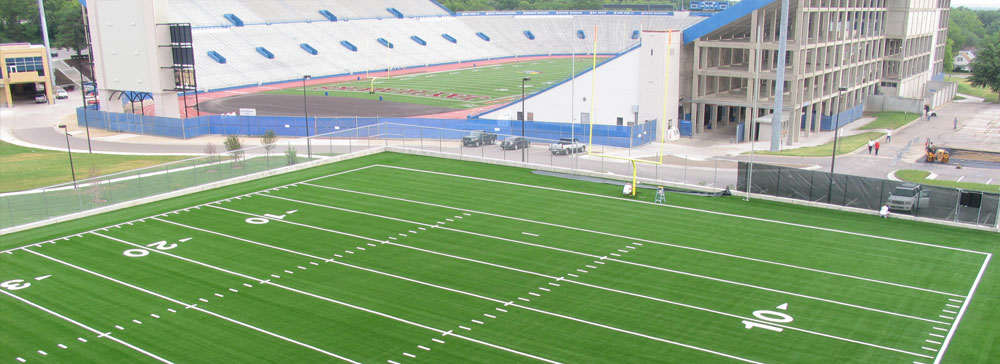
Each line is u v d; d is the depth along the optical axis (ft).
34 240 125.18
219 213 141.18
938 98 321.93
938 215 134.41
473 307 97.25
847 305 97.50
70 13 431.02
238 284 105.60
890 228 130.82
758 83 216.74
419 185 162.71
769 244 122.11
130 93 266.57
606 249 119.85
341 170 177.47
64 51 454.81
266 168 174.19
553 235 127.13
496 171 176.55
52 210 137.90
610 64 230.48
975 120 279.69
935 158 199.11
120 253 118.83
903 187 137.39
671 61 226.99
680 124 240.94
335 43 441.68
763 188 150.92
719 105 257.14
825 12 239.09
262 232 129.39
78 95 355.36
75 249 120.88
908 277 107.55
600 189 159.12
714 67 249.96
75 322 93.25
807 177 145.69
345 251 119.34
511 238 125.49
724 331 89.81
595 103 236.63
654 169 185.37
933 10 334.85
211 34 396.37
